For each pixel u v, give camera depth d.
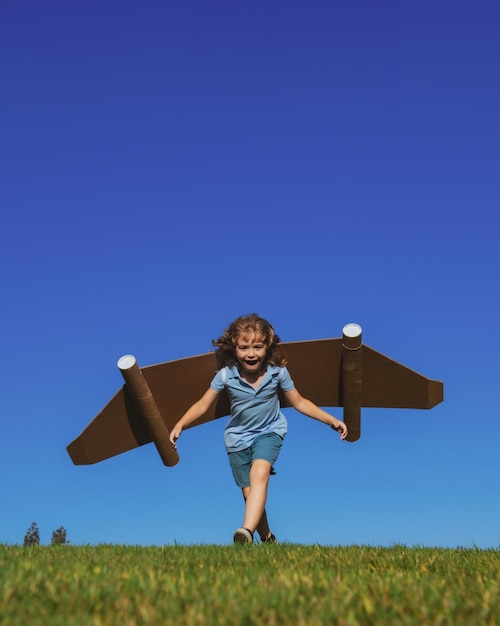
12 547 4.59
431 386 5.85
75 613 2.47
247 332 5.49
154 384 5.76
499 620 2.41
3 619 2.35
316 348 5.75
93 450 6.07
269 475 5.33
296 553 4.19
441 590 2.88
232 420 5.72
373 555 4.20
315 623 2.30
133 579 2.97
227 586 2.89
